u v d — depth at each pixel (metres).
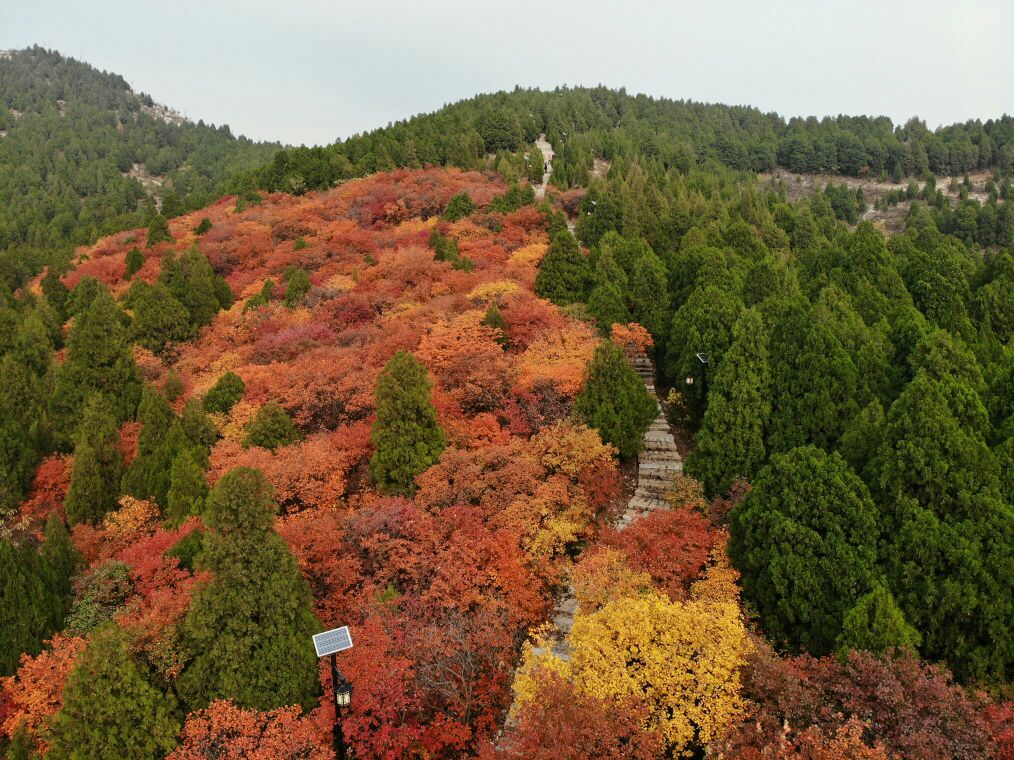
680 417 32.41
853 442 21.56
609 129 121.88
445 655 16.92
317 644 13.84
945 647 16.56
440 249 47.97
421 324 35.00
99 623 18.67
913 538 17.42
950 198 124.69
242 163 183.12
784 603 17.66
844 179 141.25
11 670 17.83
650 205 63.16
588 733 12.60
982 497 17.77
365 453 26.22
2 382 32.47
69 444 31.66
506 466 23.41
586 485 24.59
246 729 14.19
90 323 33.09
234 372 32.88
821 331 25.56
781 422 24.53
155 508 25.17
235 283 50.22
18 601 18.39
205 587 16.55
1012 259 34.84
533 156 90.62
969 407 21.41
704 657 14.71
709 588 18.48
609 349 27.88
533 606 19.55
